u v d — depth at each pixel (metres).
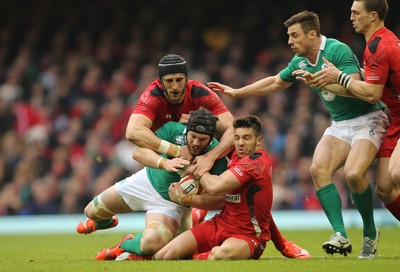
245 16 85.38
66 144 70.38
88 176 65.88
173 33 84.69
